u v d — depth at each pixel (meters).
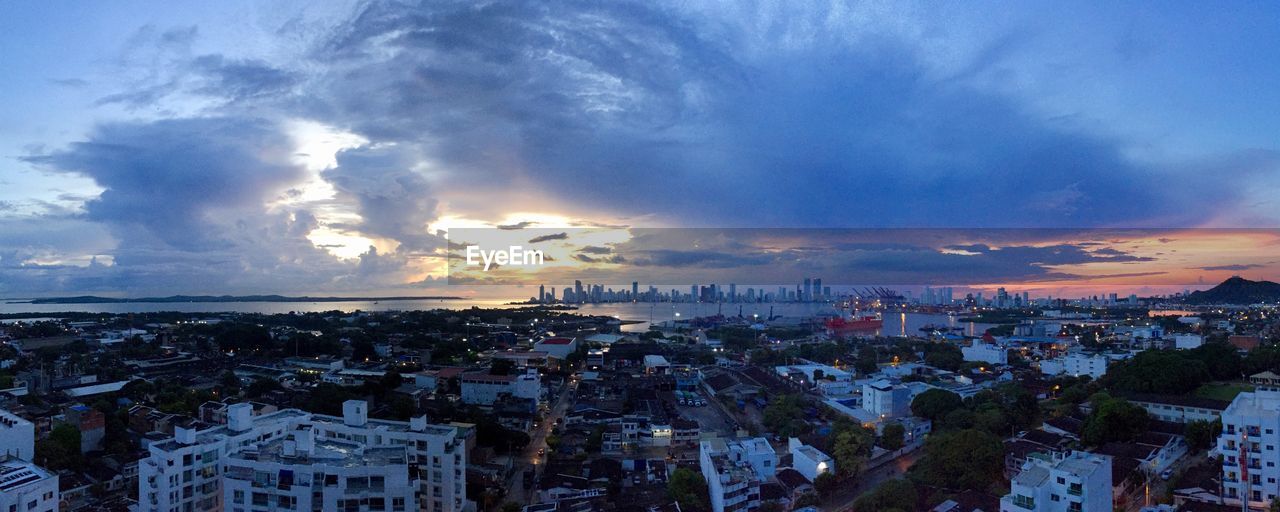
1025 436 167.62
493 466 158.88
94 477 149.25
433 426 132.00
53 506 105.06
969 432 136.50
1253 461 117.75
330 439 115.44
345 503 94.81
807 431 185.88
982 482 128.00
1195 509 112.69
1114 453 144.12
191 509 109.50
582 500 132.00
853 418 196.25
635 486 147.50
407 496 95.88
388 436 126.06
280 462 99.06
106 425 170.62
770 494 134.50
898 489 121.44
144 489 108.69
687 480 136.62
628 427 187.75
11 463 111.88
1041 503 103.00
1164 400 181.00
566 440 185.50
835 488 146.38
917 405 198.62
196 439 114.06
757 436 190.38
